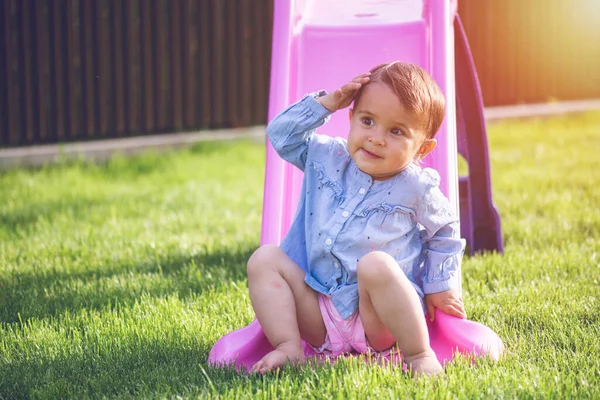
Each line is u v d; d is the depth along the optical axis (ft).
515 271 14.37
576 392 9.16
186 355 10.69
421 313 9.57
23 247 16.88
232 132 30.40
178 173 24.91
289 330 9.95
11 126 27.43
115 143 28.12
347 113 12.71
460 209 15.94
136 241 17.16
